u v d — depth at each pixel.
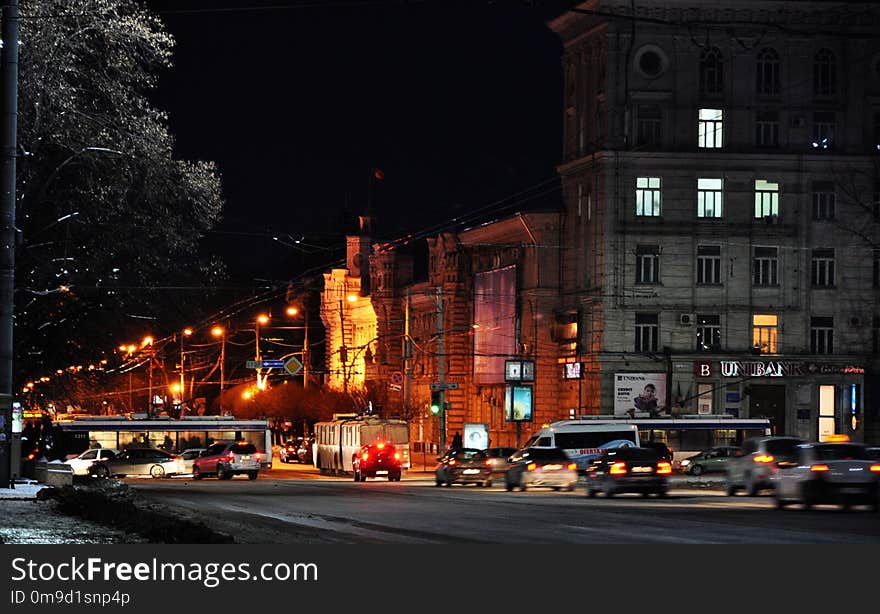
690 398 86.62
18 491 37.31
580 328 89.00
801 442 49.16
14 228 37.97
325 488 58.59
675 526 30.09
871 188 88.25
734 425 79.56
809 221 88.12
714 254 87.69
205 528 23.83
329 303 135.62
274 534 27.42
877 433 88.12
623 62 87.25
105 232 44.88
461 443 85.75
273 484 65.62
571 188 91.88
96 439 83.75
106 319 51.06
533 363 89.25
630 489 47.50
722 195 87.81
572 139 92.00
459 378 105.56
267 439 87.00
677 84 87.56
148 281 48.00
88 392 60.59
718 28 87.31
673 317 87.12
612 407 86.25
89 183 43.41
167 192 44.91
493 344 99.75
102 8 41.56
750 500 45.59
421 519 33.25
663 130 87.50
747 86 88.06
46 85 40.72
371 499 45.53
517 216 93.06
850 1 87.88
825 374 87.81
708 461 75.88
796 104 88.25
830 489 36.72
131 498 37.34
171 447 85.06
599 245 87.06
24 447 74.69
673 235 87.25
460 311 106.00
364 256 135.50
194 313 51.84
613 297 86.62
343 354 119.50
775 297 87.88
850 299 88.19
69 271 45.03
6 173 37.09
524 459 56.94
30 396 58.16
